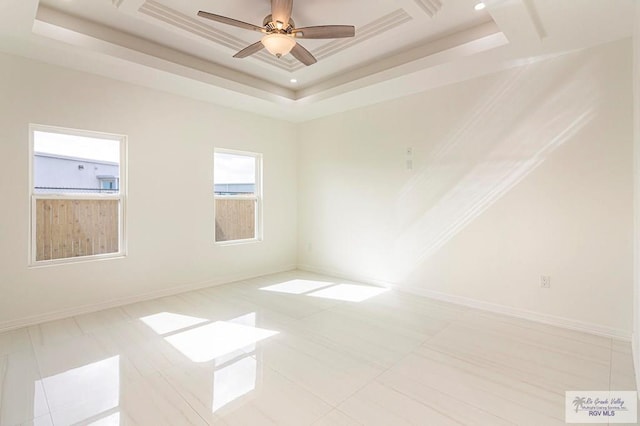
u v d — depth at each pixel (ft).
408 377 7.73
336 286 15.44
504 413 6.44
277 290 14.80
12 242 10.36
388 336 10.00
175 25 9.65
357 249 16.37
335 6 9.13
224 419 6.24
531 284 11.15
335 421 6.21
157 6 9.02
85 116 11.56
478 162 12.21
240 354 8.84
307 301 13.28
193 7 9.21
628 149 9.34
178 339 9.72
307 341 9.64
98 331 10.24
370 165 15.64
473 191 12.38
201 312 11.98
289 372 7.93
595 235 9.94
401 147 14.43
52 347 9.13
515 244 11.45
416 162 13.97
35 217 10.89
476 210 12.33
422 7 8.77
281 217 18.45
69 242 11.59
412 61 11.54
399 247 14.70
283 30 8.41
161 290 13.73
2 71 10.06
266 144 17.54
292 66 13.08
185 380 7.55
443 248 13.28
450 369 8.08
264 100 14.61
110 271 12.35
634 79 8.79
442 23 9.87
